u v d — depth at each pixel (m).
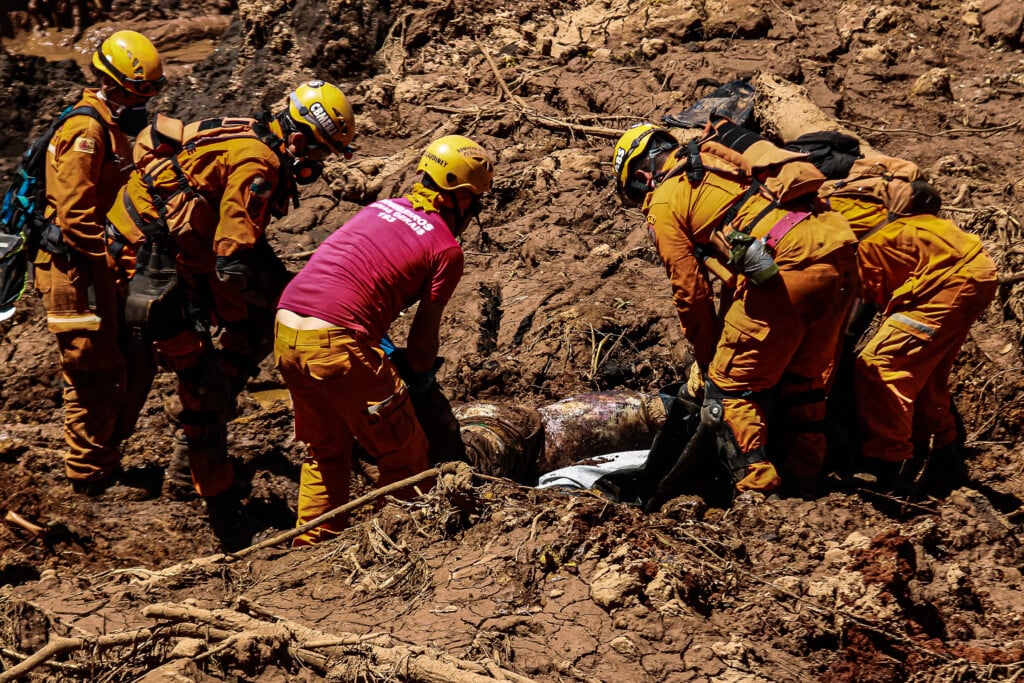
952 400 16.80
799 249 12.54
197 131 13.39
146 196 13.56
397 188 21.73
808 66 25.05
